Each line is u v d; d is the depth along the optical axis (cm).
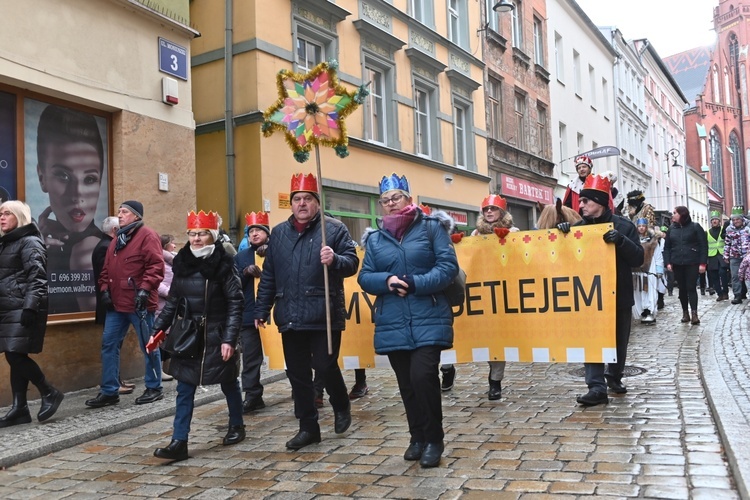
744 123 9806
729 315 1180
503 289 609
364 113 1411
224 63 1166
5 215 589
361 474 428
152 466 474
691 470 396
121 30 814
